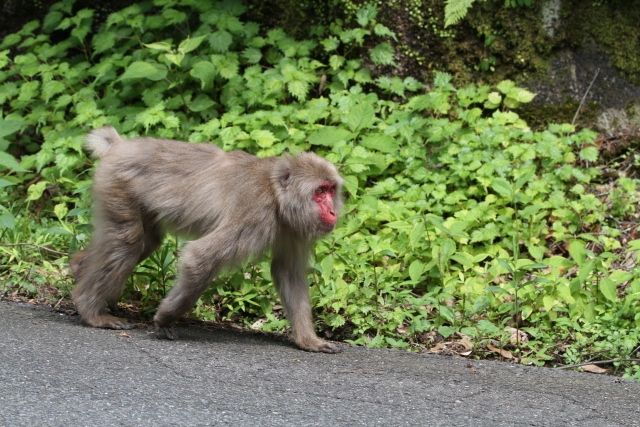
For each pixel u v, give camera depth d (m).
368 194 9.55
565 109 11.55
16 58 11.70
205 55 11.51
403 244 9.05
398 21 11.55
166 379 5.75
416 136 10.80
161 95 11.24
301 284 7.46
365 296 8.27
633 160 11.12
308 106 11.02
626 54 11.51
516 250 8.64
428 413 5.39
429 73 11.62
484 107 11.34
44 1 12.63
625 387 6.39
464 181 10.27
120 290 7.54
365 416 5.25
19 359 5.93
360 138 10.74
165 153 7.43
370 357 6.93
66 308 8.03
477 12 11.47
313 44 11.58
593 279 8.75
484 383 6.21
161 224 7.68
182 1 11.79
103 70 11.31
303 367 6.37
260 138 10.18
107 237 7.43
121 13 11.72
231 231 6.90
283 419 5.09
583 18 11.48
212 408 5.21
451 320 7.74
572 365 7.53
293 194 7.01
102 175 7.47
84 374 5.71
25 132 12.22
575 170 10.27
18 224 9.52
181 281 6.90
